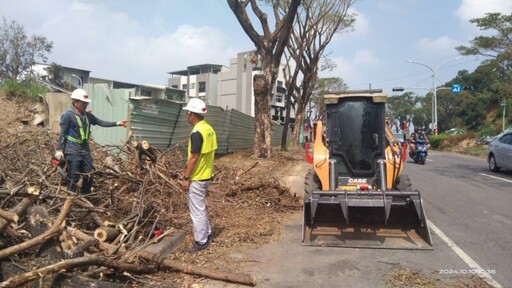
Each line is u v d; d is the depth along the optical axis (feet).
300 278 17.29
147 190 24.73
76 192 20.29
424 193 38.19
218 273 16.56
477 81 208.23
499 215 29.04
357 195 22.26
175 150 39.27
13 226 16.42
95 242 16.67
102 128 38.93
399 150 27.09
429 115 233.35
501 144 53.83
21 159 26.81
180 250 20.04
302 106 115.55
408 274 17.70
